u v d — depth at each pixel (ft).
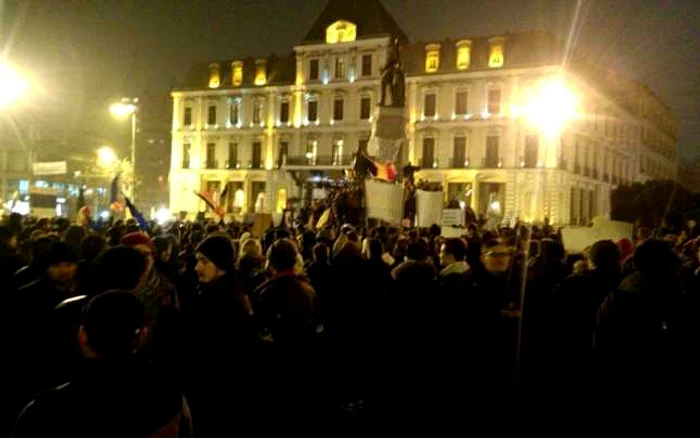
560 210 189.06
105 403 8.43
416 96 207.21
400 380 20.90
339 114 214.90
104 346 8.75
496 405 20.57
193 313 15.70
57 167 78.95
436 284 20.83
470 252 26.91
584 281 19.02
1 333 14.49
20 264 20.12
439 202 58.18
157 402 8.74
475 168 197.47
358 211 62.08
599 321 15.74
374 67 208.33
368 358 23.77
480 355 20.42
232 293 15.92
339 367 23.68
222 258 16.21
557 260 22.26
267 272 20.02
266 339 16.71
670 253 15.47
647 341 14.80
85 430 8.28
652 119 278.26
